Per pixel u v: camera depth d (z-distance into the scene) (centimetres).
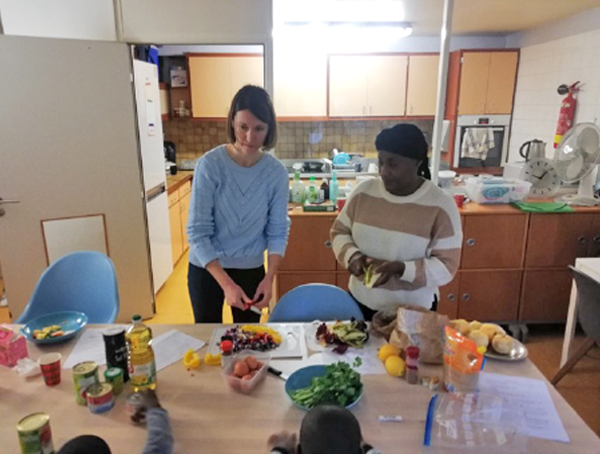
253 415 110
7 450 98
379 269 147
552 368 256
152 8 268
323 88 416
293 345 141
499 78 404
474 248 277
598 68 317
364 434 103
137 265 300
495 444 100
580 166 284
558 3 303
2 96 249
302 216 272
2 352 130
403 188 154
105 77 263
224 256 178
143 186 296
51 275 188
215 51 468
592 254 278
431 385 120
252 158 172
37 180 265
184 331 150
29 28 274
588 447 100
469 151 421
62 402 116
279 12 327
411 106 429
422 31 398
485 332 138
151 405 104
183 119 494
